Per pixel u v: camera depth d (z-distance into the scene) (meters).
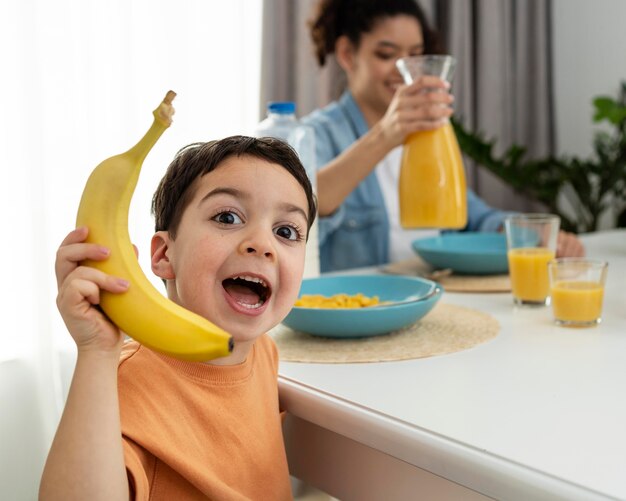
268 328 0.67
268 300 0.66
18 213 1.49
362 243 1.87
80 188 1.70
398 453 0.62
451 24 2.96
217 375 0.68
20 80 1.48
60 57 1.64
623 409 0.65
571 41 3.41
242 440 0.68
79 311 0.52
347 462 0.72
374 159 1.44
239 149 0.68
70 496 0.53
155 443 0.61
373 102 1.85
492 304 1.13
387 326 0.89
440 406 0.66
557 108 3.47
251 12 2.19
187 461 0.62
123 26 1.80
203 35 2.03
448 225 1.26
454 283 1.29
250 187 0.65
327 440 0.74
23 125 1.49
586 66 3.37
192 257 0.64
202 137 2.04
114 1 1.78
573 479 0.51
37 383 1.51
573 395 0.69
